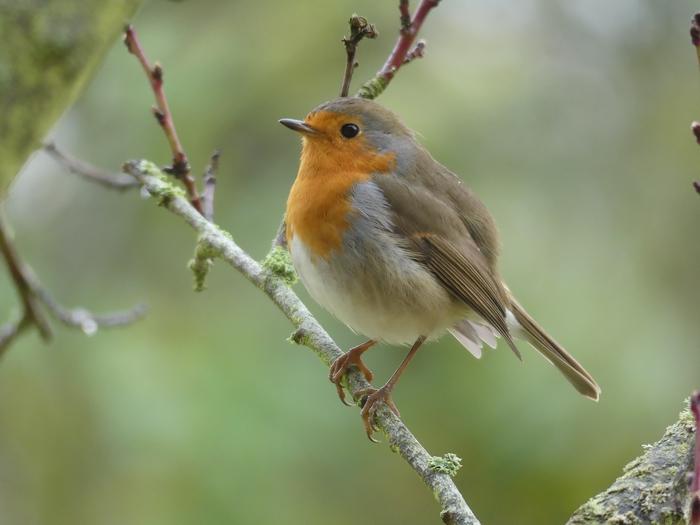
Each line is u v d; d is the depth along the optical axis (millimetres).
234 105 11102
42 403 10398
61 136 11547
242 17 11664
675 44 13023
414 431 9969
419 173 7770
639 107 12609
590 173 11727
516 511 10305
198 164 10812
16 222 11523
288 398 9820
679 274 11367
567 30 13070
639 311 10453
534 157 11305
